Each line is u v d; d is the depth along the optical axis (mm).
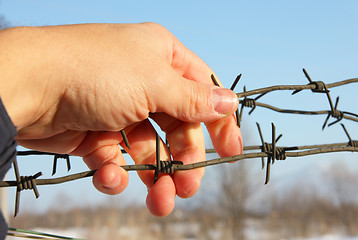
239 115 361
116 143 350
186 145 352
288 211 6383
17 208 280
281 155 330
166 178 331
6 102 268
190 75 362
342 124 375
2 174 230
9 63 272
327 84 366
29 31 285
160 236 5207
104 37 301
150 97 302
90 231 5191
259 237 5133
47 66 283
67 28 297
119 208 5875
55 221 5590
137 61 301
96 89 292
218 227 4789
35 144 334
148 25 327
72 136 337
